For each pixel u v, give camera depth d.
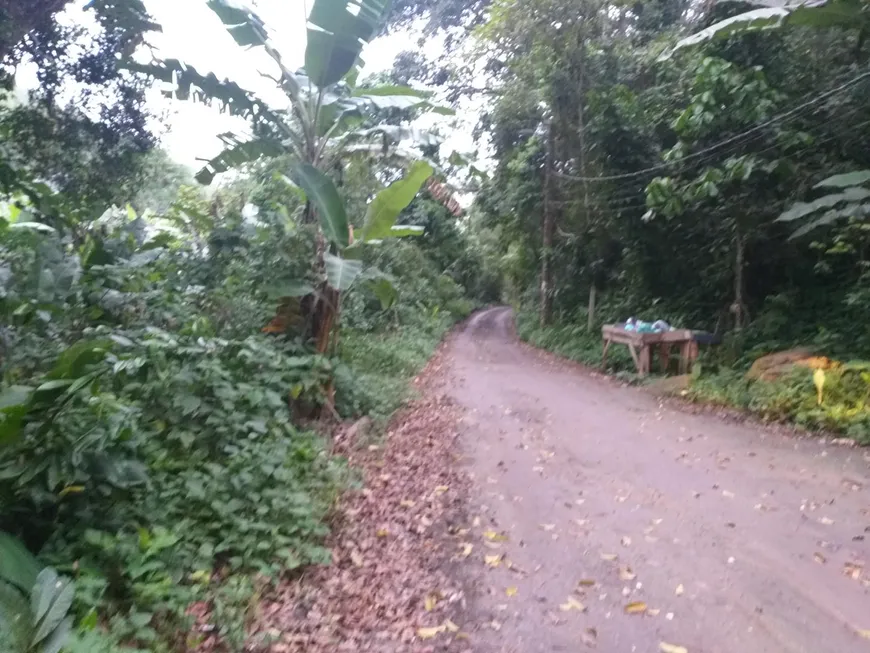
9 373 4.97
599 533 6.04
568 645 4.18
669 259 18.45
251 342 7.22
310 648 4.04
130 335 6.14
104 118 9.70
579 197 21.98
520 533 6.05
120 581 3.86
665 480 7.64
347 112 9.19
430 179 10.45
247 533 4.97
